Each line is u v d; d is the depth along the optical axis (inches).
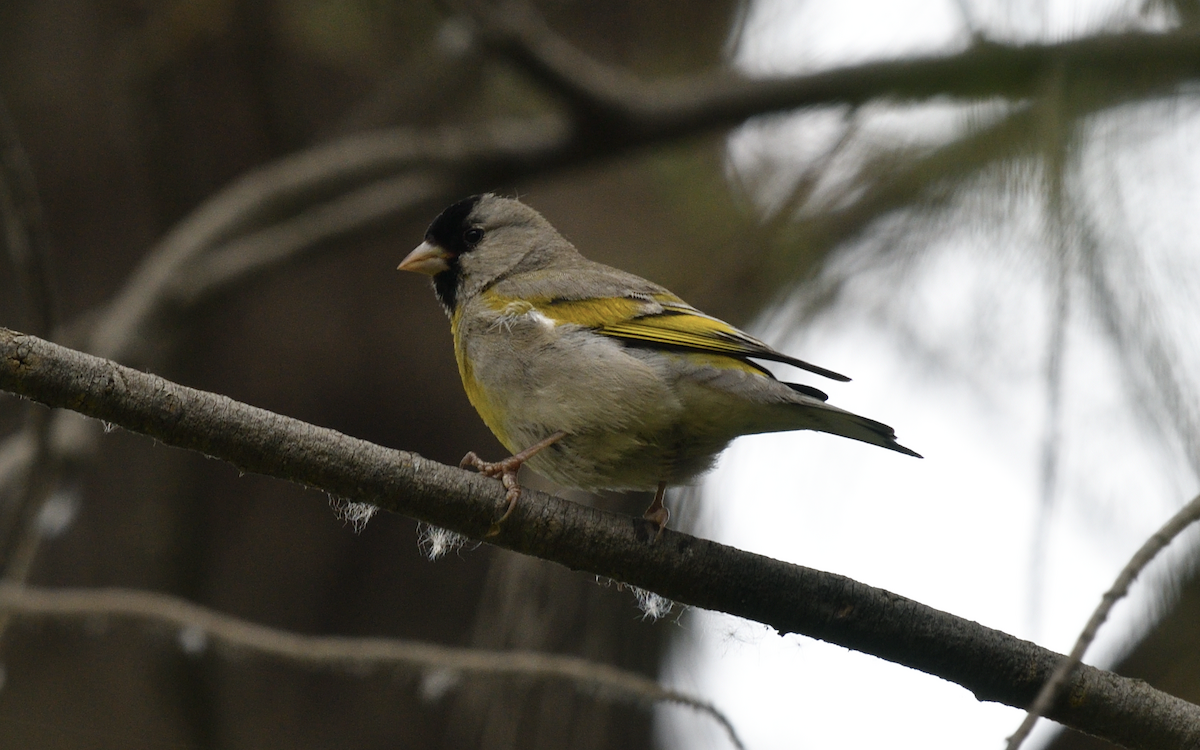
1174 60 341.1
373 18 514.3
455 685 371.2
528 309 323.3
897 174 389.4
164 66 552.1
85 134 564.4
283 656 314.5
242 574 525.0
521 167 523.2
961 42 388.8
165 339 491.8
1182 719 246.1
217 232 496.4
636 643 362.9
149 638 453.1
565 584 354.6
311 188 510.3
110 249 560.7
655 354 308.7
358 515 249.4
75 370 223.3
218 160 567.2
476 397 336.2
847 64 437.4
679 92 490.0
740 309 407.5
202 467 530.6
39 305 358.6
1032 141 333.7
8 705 473.4
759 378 296.8
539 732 367.2
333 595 528.4
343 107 575.8
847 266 382.6
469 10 462.6
